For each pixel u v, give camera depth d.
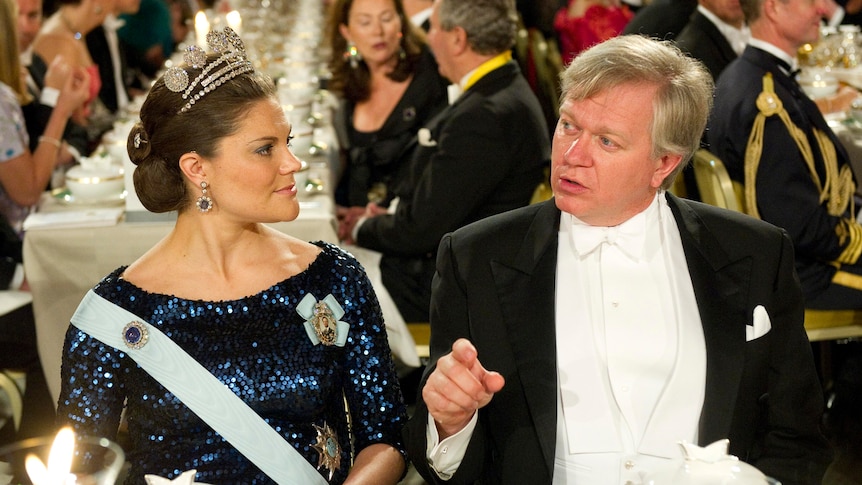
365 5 4.91
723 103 3.81
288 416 2.12
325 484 2.11
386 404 2.26
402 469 2.23
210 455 2.06
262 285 2.18
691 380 2.10
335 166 5.34
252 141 2.10
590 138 2.04
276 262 2.22
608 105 2.01
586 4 6.95
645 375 2.12
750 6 3.80
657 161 2.08
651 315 2.13
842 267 3.84
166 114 2.09
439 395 1.82
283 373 2.12
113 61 6.93
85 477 1.49
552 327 2.13
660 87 2.01
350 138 5.22
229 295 2.16
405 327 4.01
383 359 2.27
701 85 2.07
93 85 5.95
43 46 5.63
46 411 4.21
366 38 4.95
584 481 2.09
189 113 2.08
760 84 3.74
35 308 3.65
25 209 4.64
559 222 2.23
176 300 2.13
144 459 2.08
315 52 7.66
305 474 2.07
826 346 4.52
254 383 2.10
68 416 2.09
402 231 4.08
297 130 4.81
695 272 2.15
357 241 4.30
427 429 2.07
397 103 5.07
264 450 2.06
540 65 6.19
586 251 2.16
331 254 2.28
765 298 2.13
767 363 2.14
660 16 5.73
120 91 6.96
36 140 4.92
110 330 2.10
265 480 2.06
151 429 2.10
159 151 2.12
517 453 2.11
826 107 5.38
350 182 5.16
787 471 2.16
